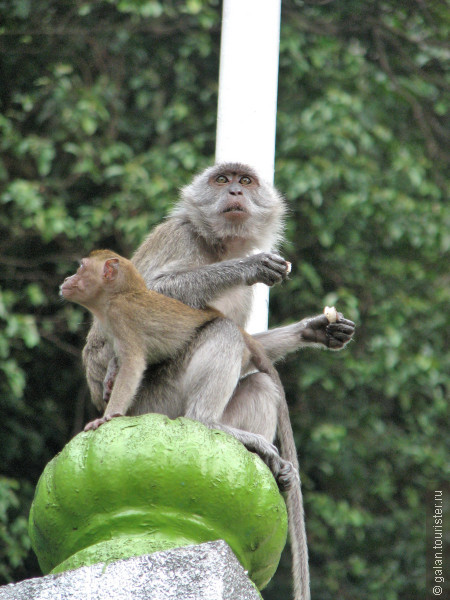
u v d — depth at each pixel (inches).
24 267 692.1
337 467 698.2
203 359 287.4
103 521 227.6
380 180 701.9
